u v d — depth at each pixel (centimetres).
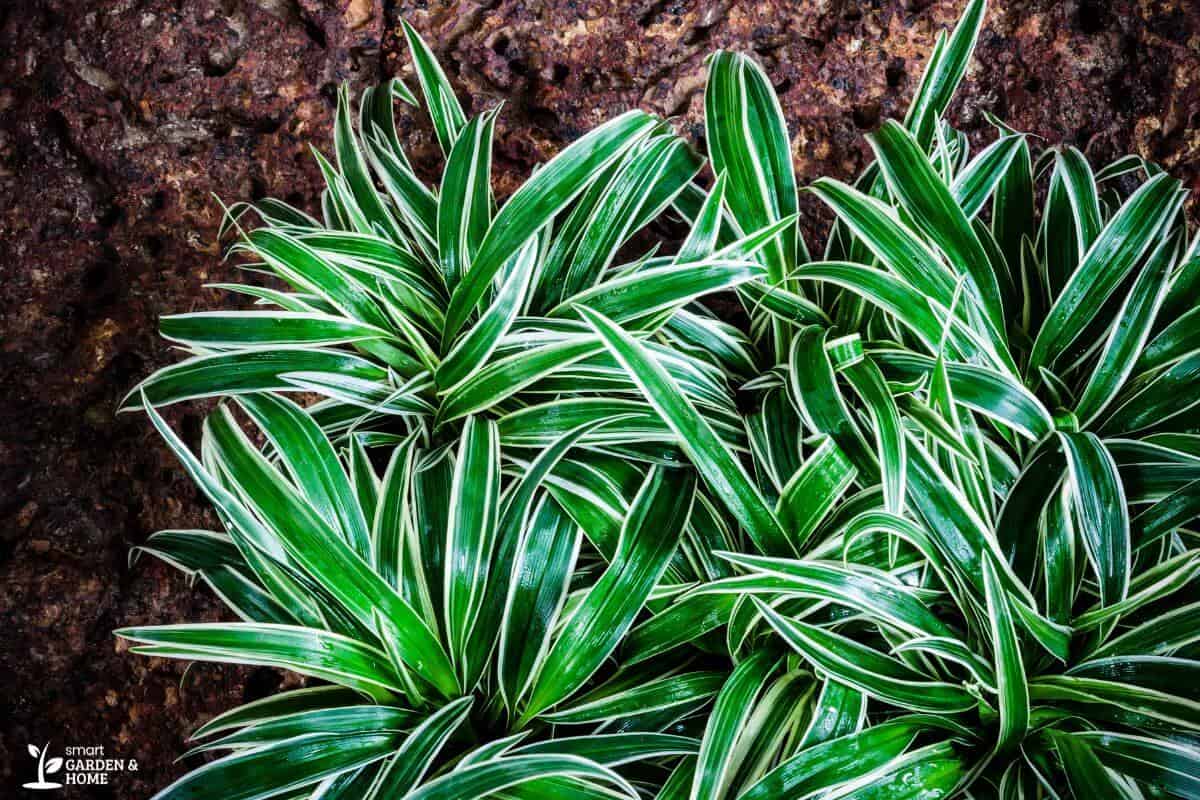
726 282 115
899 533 110
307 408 122
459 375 117
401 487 115
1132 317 119
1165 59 129
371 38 130
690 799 109
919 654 114
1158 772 107
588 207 122
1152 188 120
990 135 131
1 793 122
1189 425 119
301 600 115
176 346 127
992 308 118
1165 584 110
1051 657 114
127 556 124
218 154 130
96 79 130
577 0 129
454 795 107
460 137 121
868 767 109
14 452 125
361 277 120
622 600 112
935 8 128
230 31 131
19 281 128
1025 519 114
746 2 128
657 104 129
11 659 122
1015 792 109
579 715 113
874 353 119
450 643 113
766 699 114
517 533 114
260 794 108
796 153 129
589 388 118
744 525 112
